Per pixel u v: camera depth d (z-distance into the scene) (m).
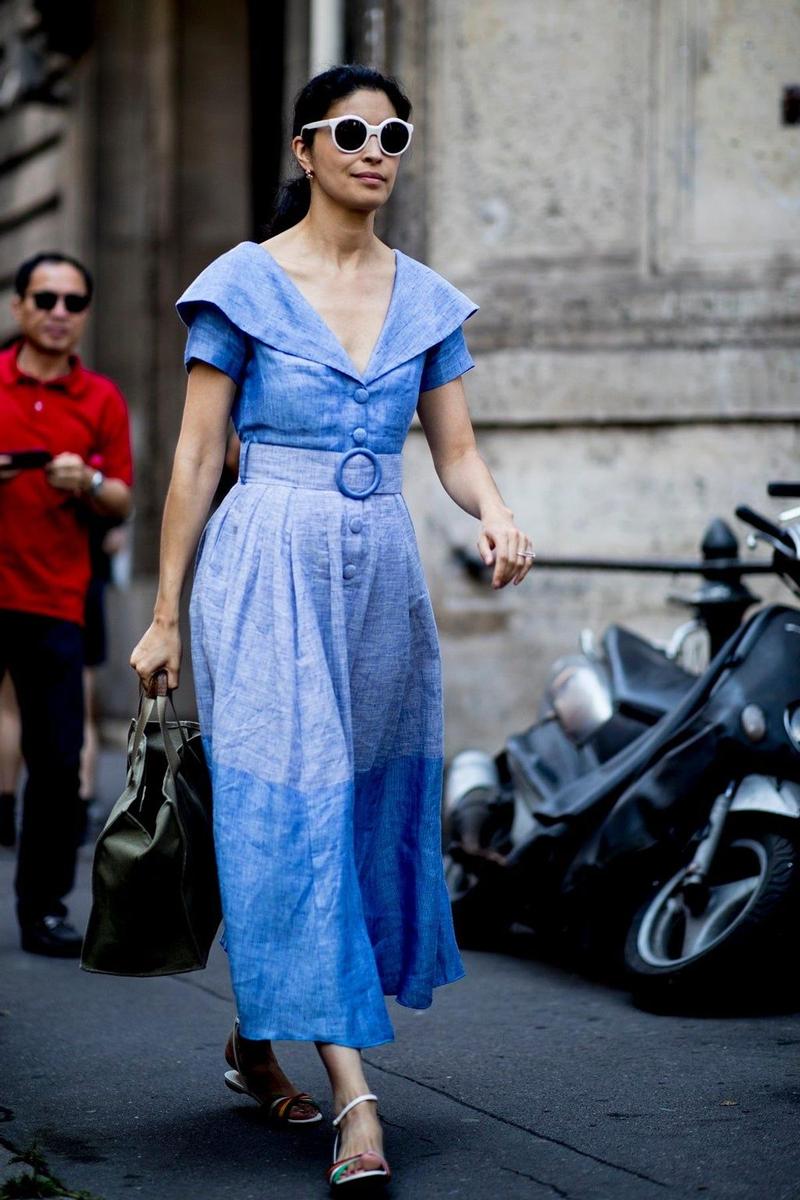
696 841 5.56
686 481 9.44
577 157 9.68
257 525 4.11
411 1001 4.23
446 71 9.95
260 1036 3.87
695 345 9.39
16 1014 5.57
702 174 9.45
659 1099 4.52
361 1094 3.85
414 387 4.22
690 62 9.46
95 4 14.50
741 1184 3.85
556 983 5.97
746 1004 5.50
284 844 3.94
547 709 6.68
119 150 14.48
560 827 5.85
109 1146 4.23
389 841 4.29
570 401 9.62
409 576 4.21
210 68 14.12
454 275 9.95
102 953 4.11
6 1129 4.38
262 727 4.00
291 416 4.10
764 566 6.21
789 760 5.41
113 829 4.09
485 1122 4.37
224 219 14.15
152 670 4.14
